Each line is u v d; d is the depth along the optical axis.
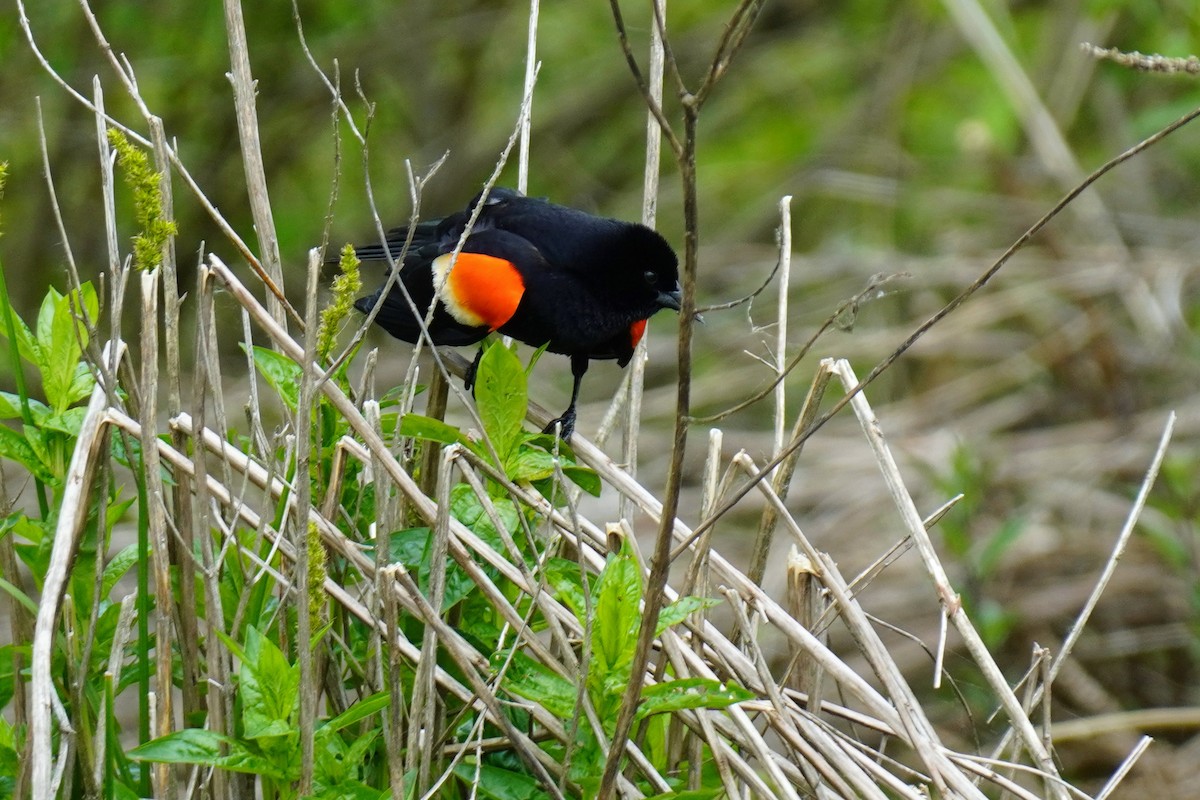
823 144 21.08
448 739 6.21
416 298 8.10
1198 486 13.01
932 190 18.91
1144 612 12.71
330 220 5.61
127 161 5.32
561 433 7.30
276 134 20.91
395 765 5.38
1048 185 18.64
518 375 6.18
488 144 22.52
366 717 6.05
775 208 20.77
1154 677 12.54
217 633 5.42
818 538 13.63
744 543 13.62
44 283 20.16
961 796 5.62
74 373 6.07
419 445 6.95
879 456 6.34
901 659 12.35
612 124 23.17
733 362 17.44
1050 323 16.30
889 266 17.27
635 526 13.79
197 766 5.74
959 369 17.00
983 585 11.82
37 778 4.86
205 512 5.84
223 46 19.89
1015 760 6.77
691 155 4.33
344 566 6.29
